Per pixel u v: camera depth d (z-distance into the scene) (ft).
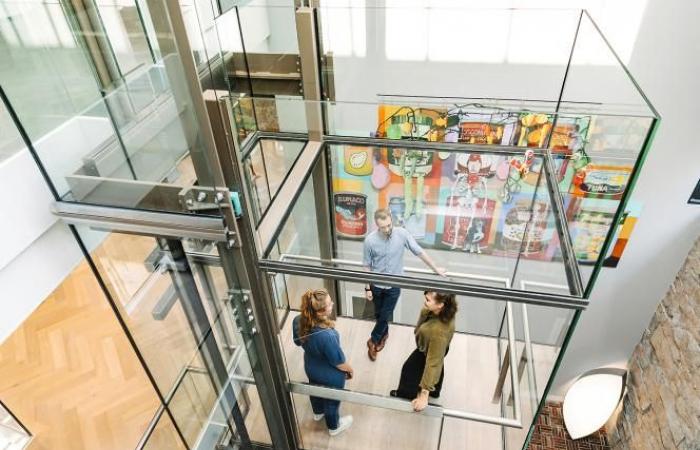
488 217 7.70
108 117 5.50
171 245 6.45
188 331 7.59
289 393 9.26
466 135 8.18
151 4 4.43
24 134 5.49
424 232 7.77
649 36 8.23
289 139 7.95
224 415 8.79
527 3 8.23
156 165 5.54
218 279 6.75
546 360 7.23
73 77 5.61
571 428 12.59
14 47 5.49
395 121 8.20
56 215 6.06
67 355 14.12
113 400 12.93
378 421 9.78
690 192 10.09
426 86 9.47
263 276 7.22
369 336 9.07
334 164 8.53
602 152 6.40
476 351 9.26
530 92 9.01
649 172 10.00
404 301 8.66
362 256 7.52
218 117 5.14
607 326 12.91
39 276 5.98
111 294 7.25
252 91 8.07
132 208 5.85
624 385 12.61
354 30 8.95
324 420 10.05
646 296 12.01
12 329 5.64
